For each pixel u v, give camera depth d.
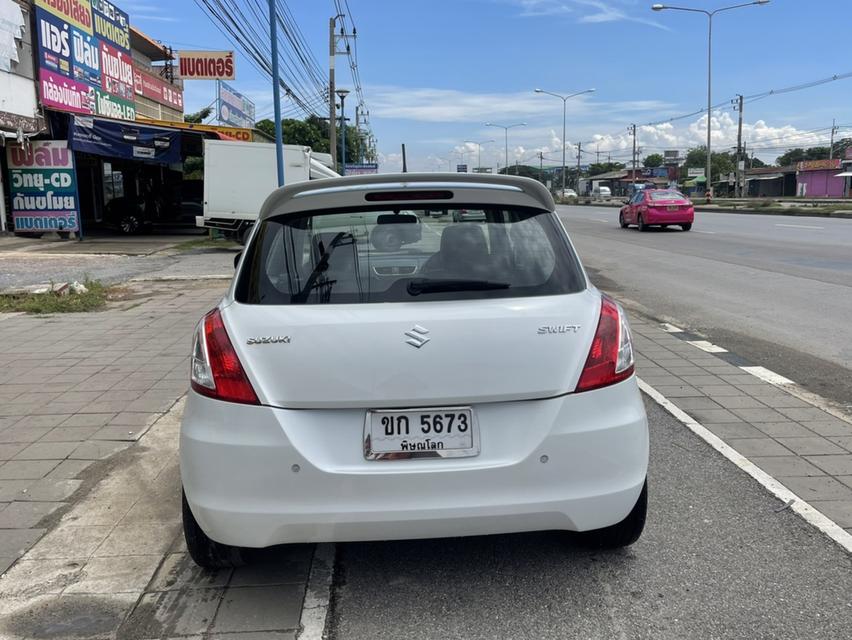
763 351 7.18
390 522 2.65
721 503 3.78
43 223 20.30
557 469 2.70
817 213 30.84
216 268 15.19
